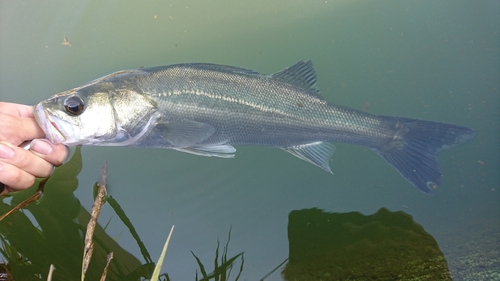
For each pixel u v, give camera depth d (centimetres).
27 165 38
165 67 46
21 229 49
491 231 46
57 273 46
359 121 48
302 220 51
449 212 50
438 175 48
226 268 47
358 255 47
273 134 47
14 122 39
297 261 47
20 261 47
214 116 46
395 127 49
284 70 47
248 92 46
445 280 42
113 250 48
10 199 52
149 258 48
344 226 50
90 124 42
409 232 49
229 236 50
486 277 41
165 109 45
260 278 46
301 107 47
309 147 49
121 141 45
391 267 45
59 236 49
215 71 46
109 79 44
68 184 53
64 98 41
